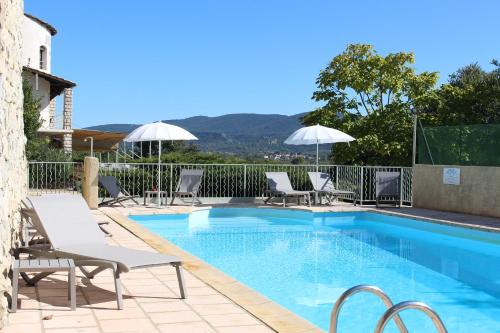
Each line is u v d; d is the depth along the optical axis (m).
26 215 6.04
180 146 43.59
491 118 23.16
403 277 7.79
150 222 12.63
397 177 14.64
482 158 12.85
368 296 6.69
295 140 14.89
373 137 19.69
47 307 4.73
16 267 4.55
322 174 15.34
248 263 8.71
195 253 9.57
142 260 4.89
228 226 12.88
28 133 21.67
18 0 6.05
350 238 11.41
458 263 8.88
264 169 15.98
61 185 15.65
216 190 15.73
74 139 35.22
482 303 6.41
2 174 4.21
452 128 13.76
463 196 13.27
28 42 29.72
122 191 14.92
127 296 5.21
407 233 12.36
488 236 10.40
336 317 2.81
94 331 4.12
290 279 7.62
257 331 4.21
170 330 4.20
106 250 5.30
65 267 4.64
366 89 20.73
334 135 14.70
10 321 4.30
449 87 22.25
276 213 14.42
